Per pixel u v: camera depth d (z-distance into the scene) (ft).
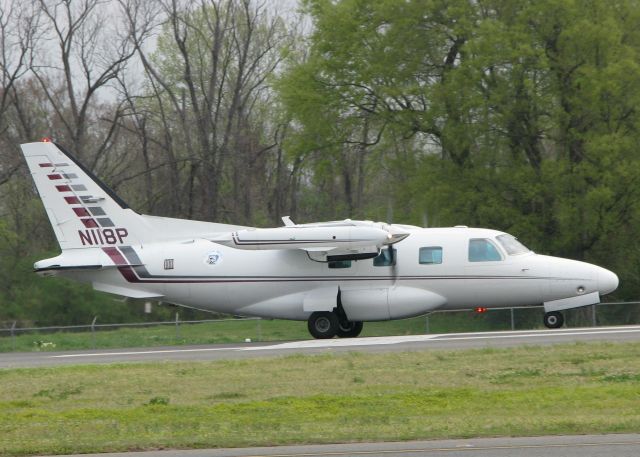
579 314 458.09
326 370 223.10
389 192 550.77
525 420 157.07
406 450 138.82
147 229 358.43
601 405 169.27
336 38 534.37
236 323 504.43
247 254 349.20
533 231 494.59
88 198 359.25
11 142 637.71
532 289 334.24
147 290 356.79
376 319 341.21
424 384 199.11
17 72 629.51
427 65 530.27
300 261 343.67
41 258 559.38
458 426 153.58
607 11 499.10
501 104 495.82
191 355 282.77
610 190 472.85
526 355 232.73
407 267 337.72
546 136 513.04
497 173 509.35
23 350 394.32
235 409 177.58
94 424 166.71
